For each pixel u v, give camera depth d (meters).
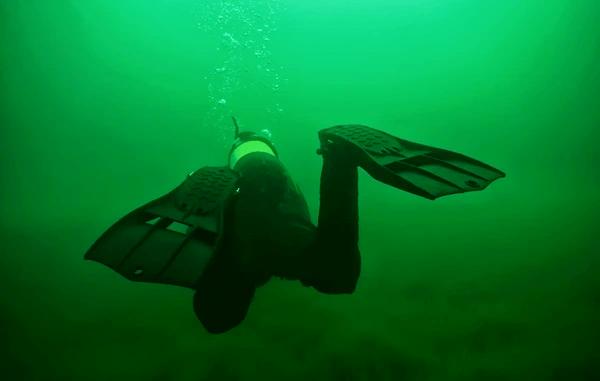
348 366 2.79
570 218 6.01
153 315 3.83
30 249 5.98
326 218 1.39
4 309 3.99
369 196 7.74
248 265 1.37
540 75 12.59
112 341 3.35
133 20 14.66
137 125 13.72
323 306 3.77
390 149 1.47
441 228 5.91
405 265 4.65
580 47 11.97
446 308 3.58
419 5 14.23
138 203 9.20
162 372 2.86
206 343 3.23
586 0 11.55
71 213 8.52
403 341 3.07
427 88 13.99
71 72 13.55
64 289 4.53
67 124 13.17
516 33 13.16
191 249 1.33
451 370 2.68
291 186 1.55
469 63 13.84
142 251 1.34
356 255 1.46
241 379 2.72
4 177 11.71
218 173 1.56
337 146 1.45
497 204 7.05
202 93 15.16
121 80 14.23
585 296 3.55
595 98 11.58
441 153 1.55
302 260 1.40
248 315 3.68
